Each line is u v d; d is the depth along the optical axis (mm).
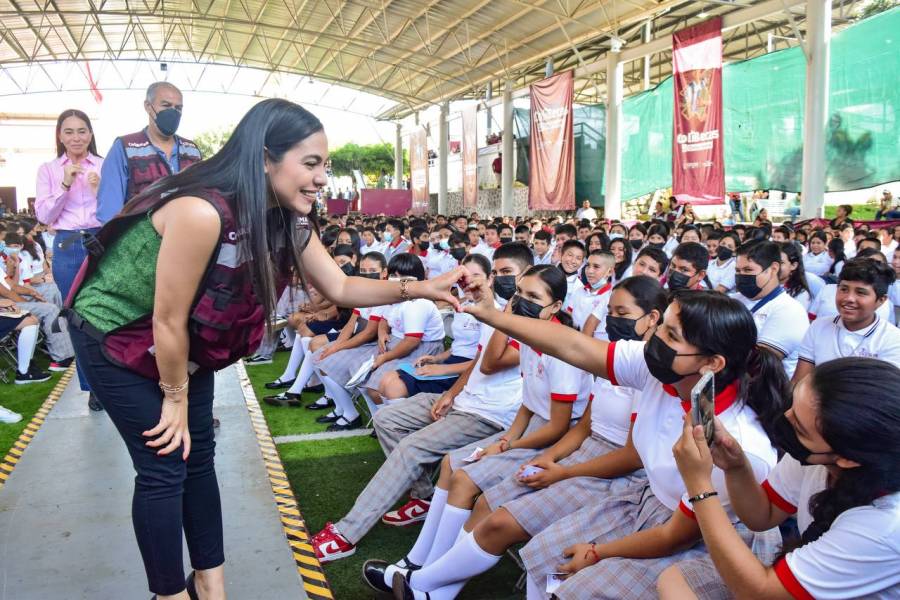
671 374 1783
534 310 2711
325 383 4730
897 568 1329
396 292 2031
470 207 23562
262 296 1723
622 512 2223
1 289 6129
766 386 1784
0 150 29609
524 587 2707
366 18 20531
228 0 20953
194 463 1977
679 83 12586
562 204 16781
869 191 16688
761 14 11328
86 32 23766
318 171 1706
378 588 2607
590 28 16203
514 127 20656
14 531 2936
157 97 3219
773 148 11344
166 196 1620
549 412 2785
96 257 1722
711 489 1493
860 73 9898
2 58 24953
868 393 1285
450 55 21547
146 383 1786
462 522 2609
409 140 29375
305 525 3162
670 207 13148
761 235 7871
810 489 1576
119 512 3131
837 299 3262
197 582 2078
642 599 1871
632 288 2570
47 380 5984
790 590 1391
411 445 3002
